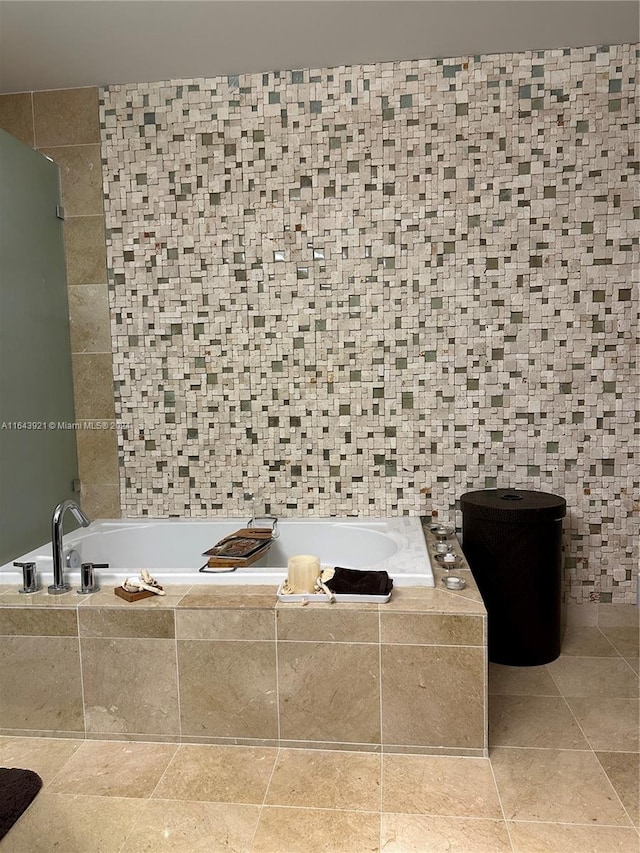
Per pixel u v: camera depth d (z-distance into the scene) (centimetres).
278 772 200
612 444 294
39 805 185
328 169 298
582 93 282
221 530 308
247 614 211
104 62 284
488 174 290
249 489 317
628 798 185
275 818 179
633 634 297
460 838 170
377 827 174
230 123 301
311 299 304
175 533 309
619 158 282
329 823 176
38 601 222
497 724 225
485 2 243
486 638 203
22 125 312
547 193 288
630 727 222
